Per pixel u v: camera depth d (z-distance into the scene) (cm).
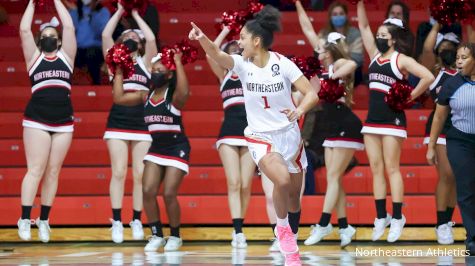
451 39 1527
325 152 1472
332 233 1570
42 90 1494
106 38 1569
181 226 1616
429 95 1558
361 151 1695
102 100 1841
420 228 1569
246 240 1587
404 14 1628
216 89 1842
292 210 1114
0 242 1600
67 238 1606
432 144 1313
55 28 1509
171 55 1399
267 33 1016
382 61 1423
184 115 1770
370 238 1567
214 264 1164
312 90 1020
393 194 1439
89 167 1694
